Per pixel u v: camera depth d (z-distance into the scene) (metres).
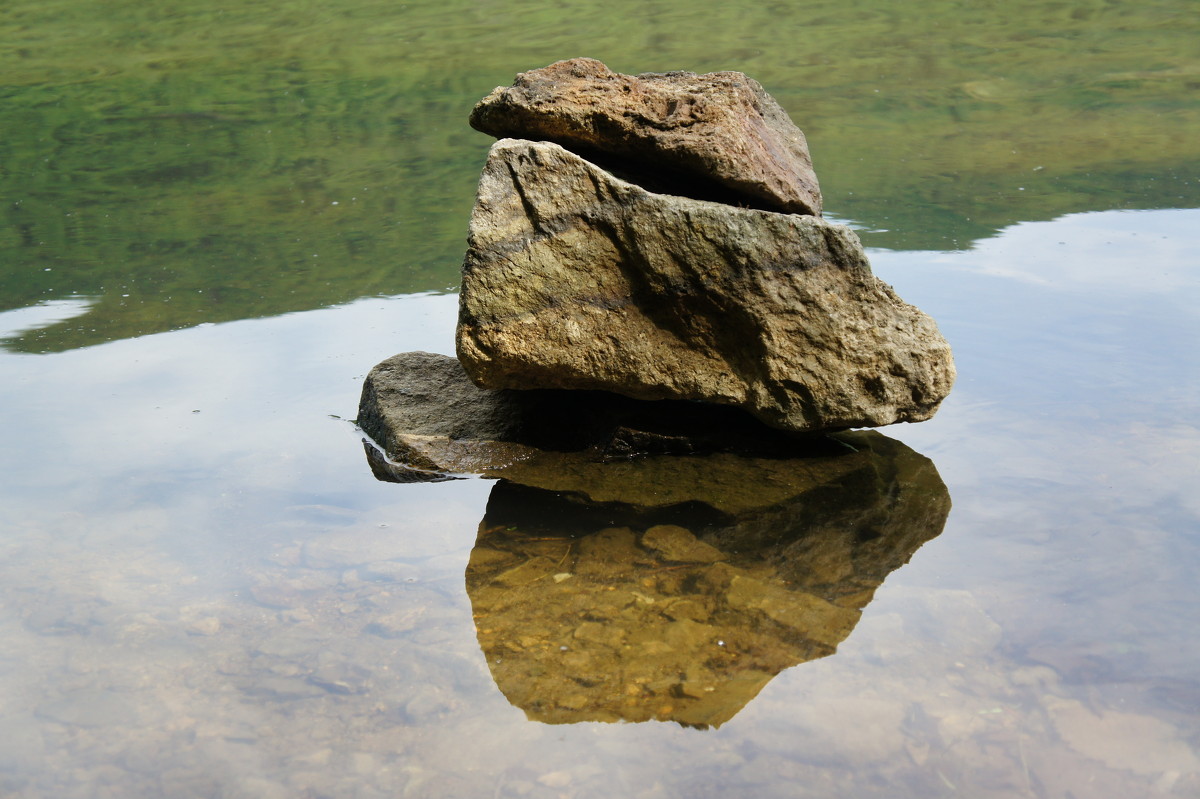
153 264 3.50
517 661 2.58
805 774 2.46
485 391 2.99
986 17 6.39
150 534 2.76
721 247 2.83
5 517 2.78
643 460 2.91
